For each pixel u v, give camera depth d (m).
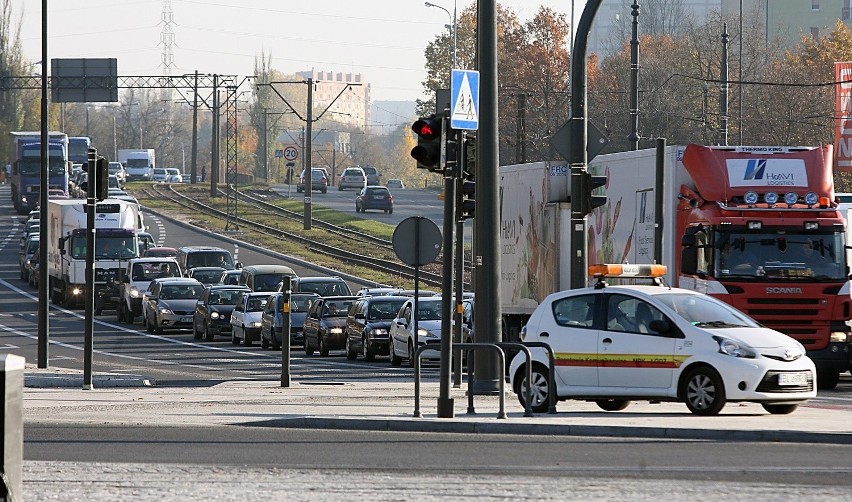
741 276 73.88
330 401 65.12
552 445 44.25
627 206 82.44
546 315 58.03
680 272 76.44
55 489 33.38
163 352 116.81
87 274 75.00
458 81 55.34
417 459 39.84
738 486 33.50
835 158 167.75
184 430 50.22
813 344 74.75
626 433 47.94
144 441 45.62
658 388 54.78
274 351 119.38
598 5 67.62
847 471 36.66
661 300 55.81
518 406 61.12
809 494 32.12
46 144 93.12
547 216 91.56
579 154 68.69
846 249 75.69
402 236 68.38
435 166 54.88
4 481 25.86
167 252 185.38
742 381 53.06
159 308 140.88
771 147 76.94
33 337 131.88
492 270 64.81
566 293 58.06
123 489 33.38
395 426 51.44
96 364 101.00
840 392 74.38
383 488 33.25
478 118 59.56
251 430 50.31
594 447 43.50
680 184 77.50
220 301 133.75
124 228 172.00
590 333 56.44
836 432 45.50
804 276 74.31
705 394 53.81
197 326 135.75
